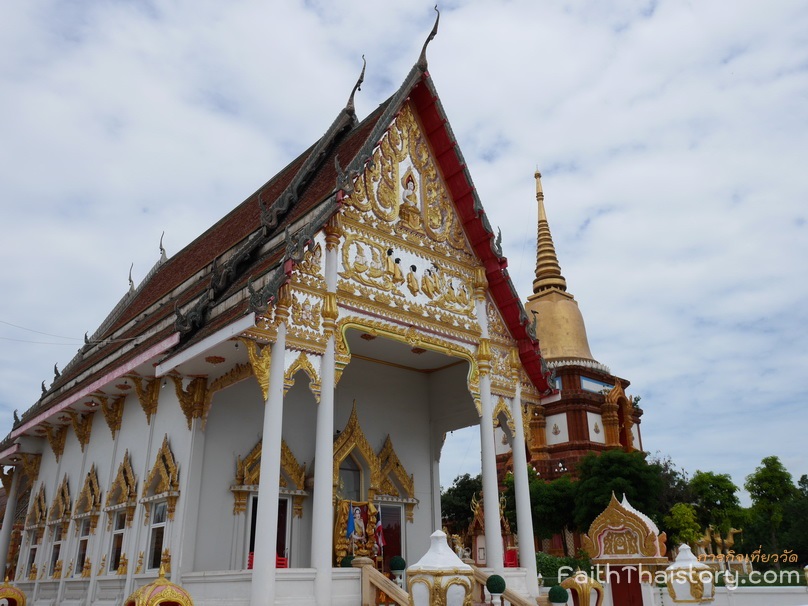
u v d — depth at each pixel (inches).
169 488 655.1
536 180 3026.6
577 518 1690.5
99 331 1315.2
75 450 955.3
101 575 748.0
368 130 805.9
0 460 1141.1
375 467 820.0
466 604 371.6
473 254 846.5
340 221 679.7
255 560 519.5
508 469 2287.2
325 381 611.8
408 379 933.8
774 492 2182.6
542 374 853.8
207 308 654.5
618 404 2338.8
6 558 1115.3
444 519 2493.8
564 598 586.9
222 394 702.5
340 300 655.1
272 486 536.7
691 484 1966.0
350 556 699.4
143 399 749.9
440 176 837.2
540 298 2701.8
